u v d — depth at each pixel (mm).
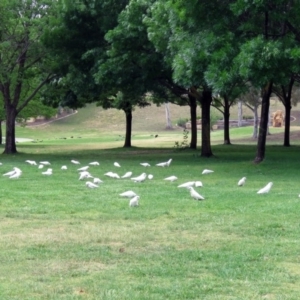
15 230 9469
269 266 7254
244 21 18250
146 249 8148
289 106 37531
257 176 18016
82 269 7145
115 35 23625
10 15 27422
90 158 27156
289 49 16234
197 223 9953
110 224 9945
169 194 13461
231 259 7570
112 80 24672
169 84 26375
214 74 16938
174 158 26266
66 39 26594
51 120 79188
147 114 83125
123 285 6484
